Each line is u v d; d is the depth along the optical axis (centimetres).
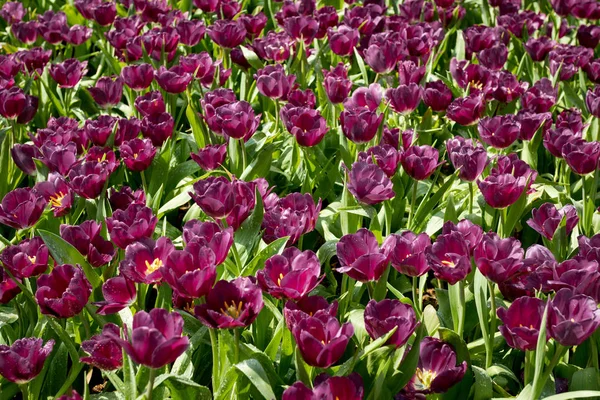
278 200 215
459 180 260
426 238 197
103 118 252
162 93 291
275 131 270
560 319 181
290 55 301
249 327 208
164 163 252
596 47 356
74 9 397
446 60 349
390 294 233
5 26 395
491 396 195
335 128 272
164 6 363
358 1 413
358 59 299
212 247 188
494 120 243
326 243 232
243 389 192
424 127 270
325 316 181
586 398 198
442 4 361
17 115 259
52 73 278
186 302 203
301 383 174
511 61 339
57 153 230
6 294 200
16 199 216
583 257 193
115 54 320
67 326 213
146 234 205
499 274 191
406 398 188
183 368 197
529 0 419
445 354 192
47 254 203
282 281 185
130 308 205
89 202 229
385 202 230
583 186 237
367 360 190
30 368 185
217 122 240
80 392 213
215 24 308
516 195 216
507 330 184
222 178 210
